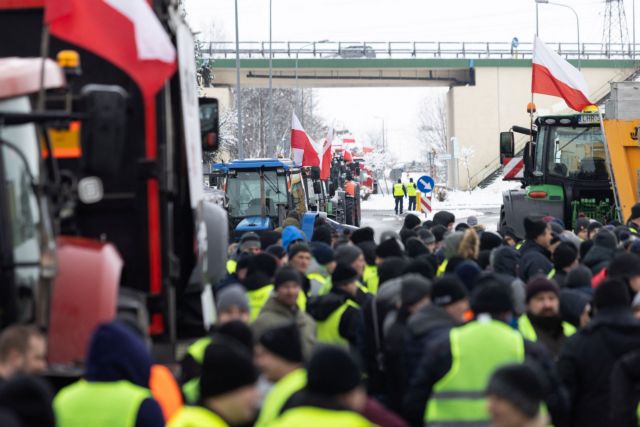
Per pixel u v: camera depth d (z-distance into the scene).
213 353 7.13
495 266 16.42
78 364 10.20
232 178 39.12
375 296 12.69
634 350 10.41
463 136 112.94
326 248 17.09
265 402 8.03
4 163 10.33
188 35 14.69
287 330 8.75
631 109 31.39
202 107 17.59
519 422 6.87
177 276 13.34
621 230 21.05
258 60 101.19
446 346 9.52
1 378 7.79
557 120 34.84
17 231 10.37
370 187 119.56
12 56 13.00
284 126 113.38
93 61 13.05
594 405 10.51
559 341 11.84
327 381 6.95
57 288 10.30
